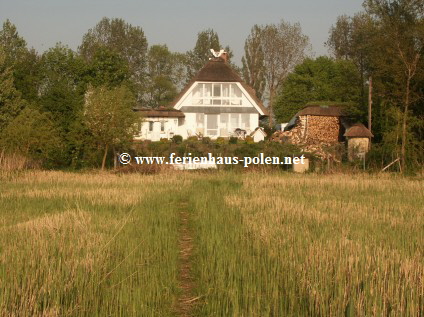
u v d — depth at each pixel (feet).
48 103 120.16
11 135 97.91
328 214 46.24
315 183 75.10
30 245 31.37
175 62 282.97
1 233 36.04
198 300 25.31
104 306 22.99
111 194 60.59
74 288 24.68
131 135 108.88
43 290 23.49
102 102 106.63
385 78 122.11
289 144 119.44
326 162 105.29
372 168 101.04
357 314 21.85
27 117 102.94
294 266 27.37
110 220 42.68
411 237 36.01
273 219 42.52
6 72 125.49
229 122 165.07
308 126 147.74
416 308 22.27
